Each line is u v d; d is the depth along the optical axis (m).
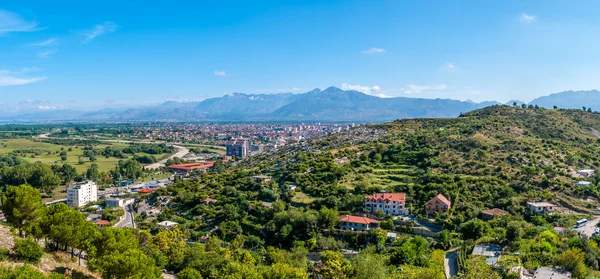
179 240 137.00
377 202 167.00
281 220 158.88
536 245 116.50
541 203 160.38
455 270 116.56
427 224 155.12
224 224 168.50
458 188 174.12
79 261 88.19
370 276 107.88
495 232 137.00
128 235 87.50
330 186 191.12
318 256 142.00
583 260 104.25
